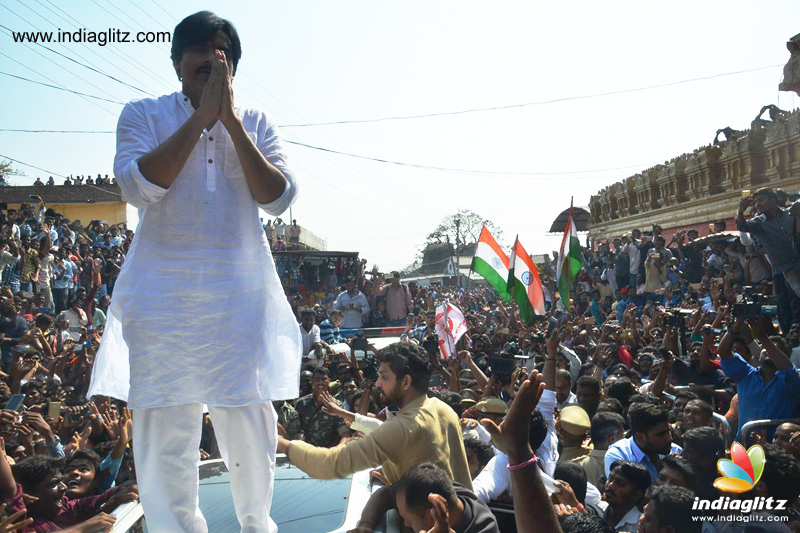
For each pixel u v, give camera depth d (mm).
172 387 2367
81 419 6484
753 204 8133
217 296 2426
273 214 2600
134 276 2422
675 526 3416
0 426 4734
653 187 22703
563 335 10891
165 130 2521
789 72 11820
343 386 7773
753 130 16750
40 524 3564
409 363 3322
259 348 2484
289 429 6594
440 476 2670
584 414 5902
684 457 4480
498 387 6508
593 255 20219
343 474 2957
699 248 15234
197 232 2436
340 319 13609
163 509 2426
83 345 9867
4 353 10750
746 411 5941
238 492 2537
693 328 9078
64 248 16688
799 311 8055
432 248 70438
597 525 3338
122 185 2350
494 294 36062
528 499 2236
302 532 2898
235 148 2439
